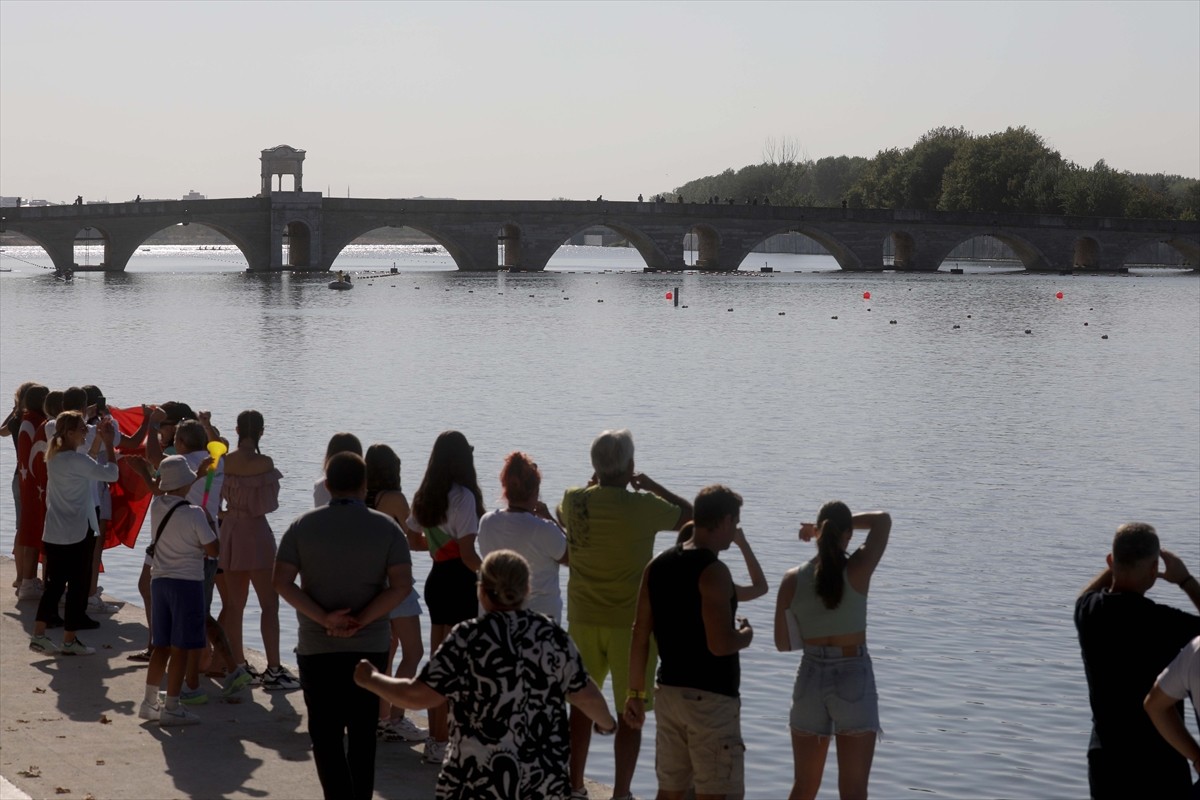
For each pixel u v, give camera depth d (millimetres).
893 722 18406
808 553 28312
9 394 54312
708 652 10742
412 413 49531
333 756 11172
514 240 185500
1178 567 10383
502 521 12102
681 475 37469
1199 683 9086
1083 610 10133
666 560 10828
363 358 69500
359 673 9047
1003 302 120188
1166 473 38062
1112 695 9938
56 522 16125
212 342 78125
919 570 26859
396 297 124938
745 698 18859
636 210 177625
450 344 77625
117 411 19578
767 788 15961
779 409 51344
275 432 44719
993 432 45875
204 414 16328
